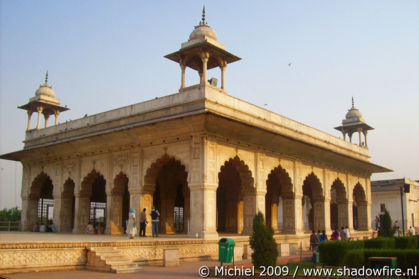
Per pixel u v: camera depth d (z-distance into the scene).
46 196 21.59
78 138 16.14
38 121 20.48
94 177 17.22
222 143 13.76
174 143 13.86
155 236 13.77
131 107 15.40
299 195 17.33
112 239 11.45
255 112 15.65
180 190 20.69
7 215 34.78
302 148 17.33
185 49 13.96
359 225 23.38
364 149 24.30
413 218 31.59
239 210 18.66
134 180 14.77
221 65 14.63
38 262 9.01
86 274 8.71
